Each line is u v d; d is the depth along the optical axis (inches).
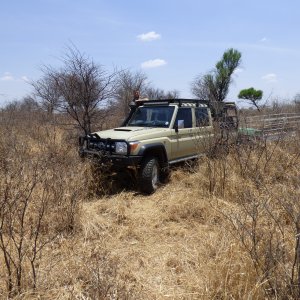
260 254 115.8
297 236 105.0
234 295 108.1
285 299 100.0
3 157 234.2
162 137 251.4
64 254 144.8
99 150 235.9
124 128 266.1
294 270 107.3
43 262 136.3
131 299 110.1
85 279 123.8
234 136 263.6
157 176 246.4
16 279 118.5
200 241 158.4
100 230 175.2
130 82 546.3
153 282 128.2
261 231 130.8
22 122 471.2
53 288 118.1
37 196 179.0
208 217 185.5
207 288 112.5
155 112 279.9
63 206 177.0
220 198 207.8
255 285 103.5
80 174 217.3
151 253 153.0
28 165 212.8
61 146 317.1
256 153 250.5
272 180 220.1
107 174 237.3
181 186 240.7
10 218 133.6
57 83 354.0
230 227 152.2
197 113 294.7
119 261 142.1
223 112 313.4
